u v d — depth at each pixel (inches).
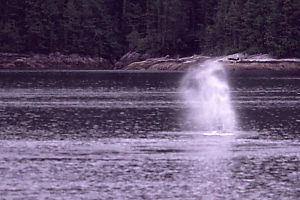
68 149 4133.9
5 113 6643.7
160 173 3427.7
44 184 3186.5
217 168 3555.6
